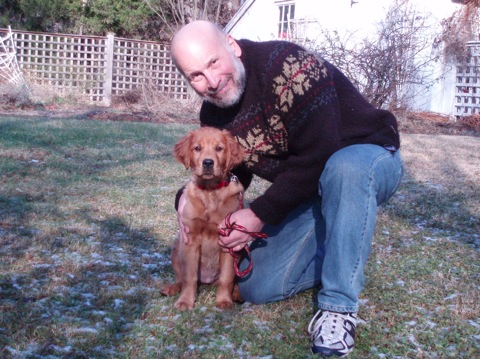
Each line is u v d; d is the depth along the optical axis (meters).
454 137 10.49
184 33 2.50
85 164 6.34
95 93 15.51
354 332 2.40
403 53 12.77
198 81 2.54
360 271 2.40
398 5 13.05
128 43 16.61
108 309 2.73
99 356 2.26
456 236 4.30
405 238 4.20
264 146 2.71
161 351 2.33
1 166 5.88
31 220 4.18
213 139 2.81
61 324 2.52
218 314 2.73
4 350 2.26
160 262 3.51
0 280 3.02
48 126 8.82
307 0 14.98
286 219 2.81
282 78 2.47
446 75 14.09
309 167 2.46
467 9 13.94
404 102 13.13
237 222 2.58
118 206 4.73
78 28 19.89
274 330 2.58
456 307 2.88
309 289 3.09
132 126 9.59
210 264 3.00
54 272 3.19
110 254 3.57
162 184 5.62
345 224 2.35
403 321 2.72
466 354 2.40
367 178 2.35
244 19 16.95
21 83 13.17
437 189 5.87
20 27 19.19
